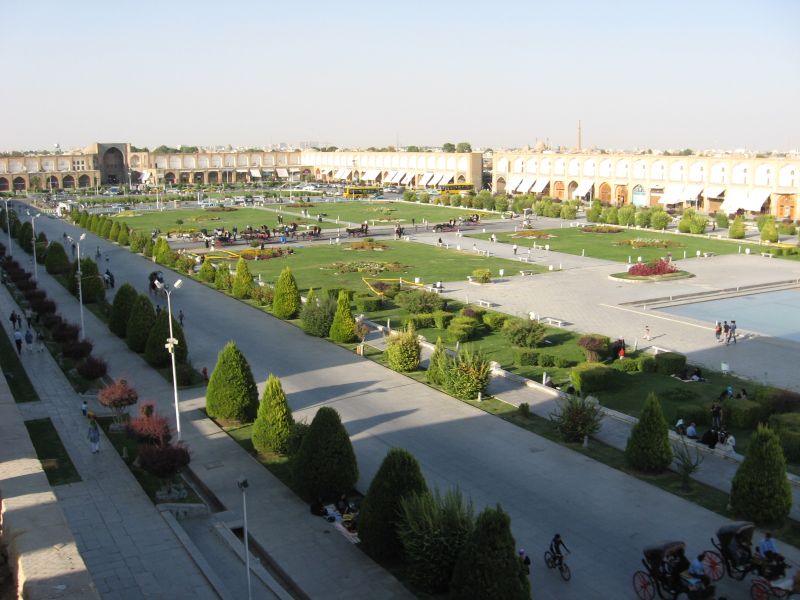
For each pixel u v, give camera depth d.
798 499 28.55
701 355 48.31
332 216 136.88
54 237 111.19
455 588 20.16
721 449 32.62
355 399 40.16
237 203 165.50
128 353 49.72
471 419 37.22
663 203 140.00
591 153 157.75
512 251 92.81
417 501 22.61
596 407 37.72
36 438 34.16
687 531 26.11
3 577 21.00
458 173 188.75
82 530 25.39
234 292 67.31
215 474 30.84
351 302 64.19
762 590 21.64
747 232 109.75
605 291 68.38
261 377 44.12
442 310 59.16
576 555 24.55
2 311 62.19
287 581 23.05
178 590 21.75
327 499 27.59
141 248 95.38
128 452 32.50
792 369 45.16
